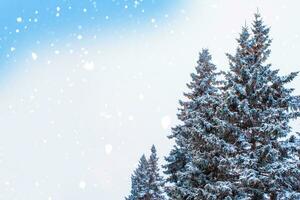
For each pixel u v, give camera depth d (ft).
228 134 65.87
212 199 62.69
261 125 64.39
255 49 70.74
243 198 62.39
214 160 65.05
